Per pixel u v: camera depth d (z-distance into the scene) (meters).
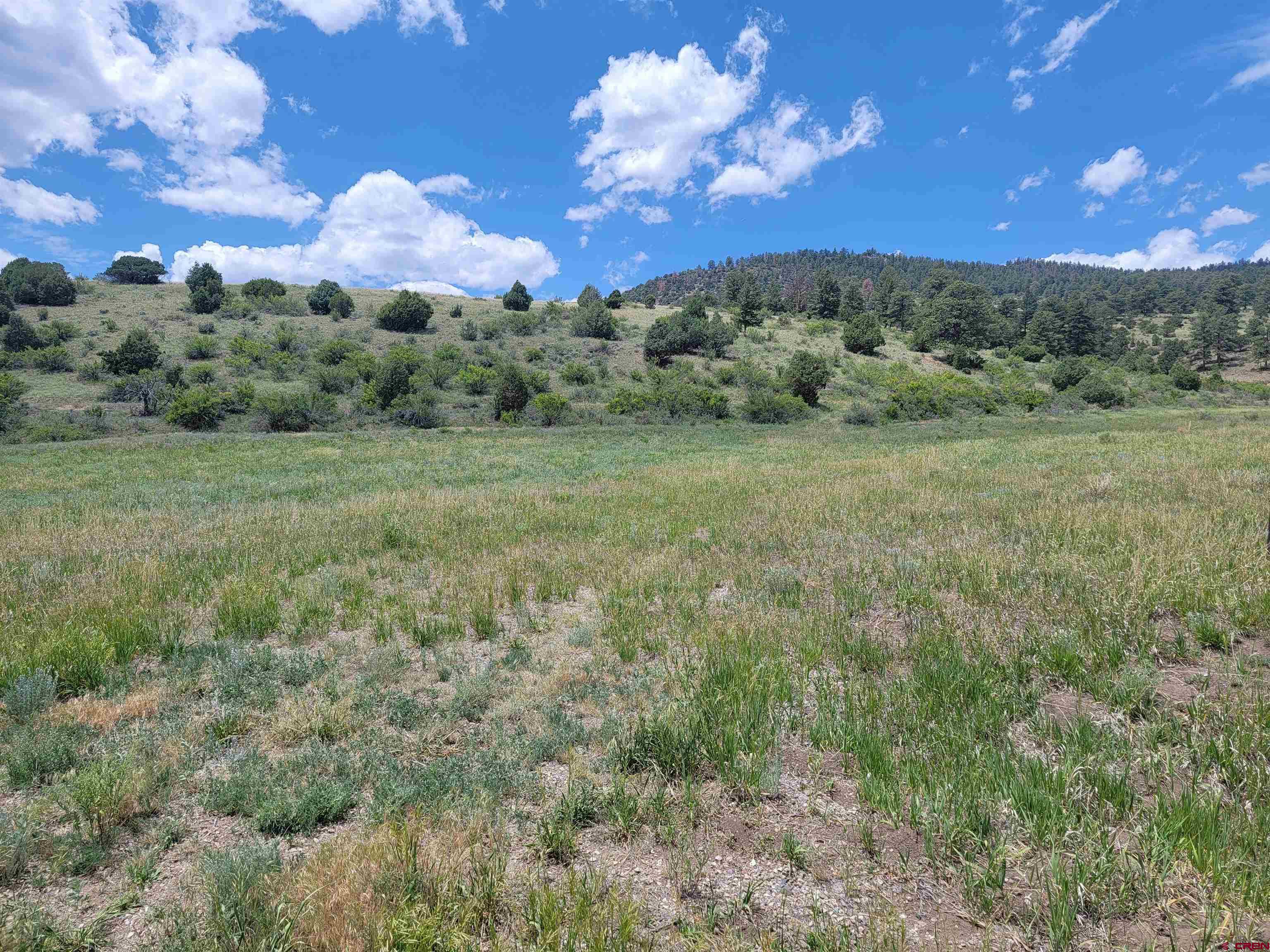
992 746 3.64
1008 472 15.12
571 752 3.85
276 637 6.03
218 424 39.25
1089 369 69.44
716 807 3.36
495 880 2.69
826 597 6.73
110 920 2.65
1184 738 3.70
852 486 13.81
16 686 4.56
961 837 2.97
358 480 18.86
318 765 3.78
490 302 92.81
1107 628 5.25
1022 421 45.41
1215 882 2.61
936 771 3.45
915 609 6.23
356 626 6.25
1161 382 73.69
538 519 11.38
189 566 8.27
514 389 45.31
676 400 48.53
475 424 43.31
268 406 39.22
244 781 3.52
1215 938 2.35
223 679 4.93
